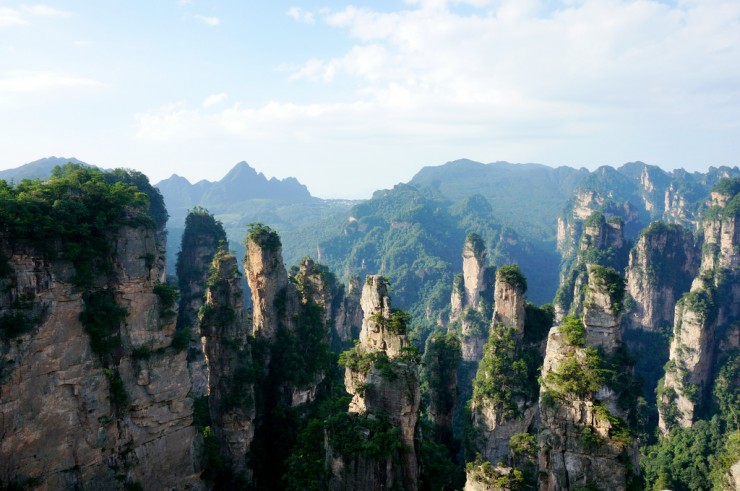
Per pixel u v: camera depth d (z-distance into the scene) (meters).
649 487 92.31
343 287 123.44
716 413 107.31
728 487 45.47
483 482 47.81
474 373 131.00
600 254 161.75
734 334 116.75
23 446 43.78
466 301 175.38
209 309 64.81
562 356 48.00
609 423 43.84
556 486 44.97
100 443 48.19
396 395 52.59
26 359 43.88
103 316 48.16
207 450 58.09
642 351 145.75
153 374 51.72
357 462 47.97
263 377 72.31
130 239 50.19
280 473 66.56
